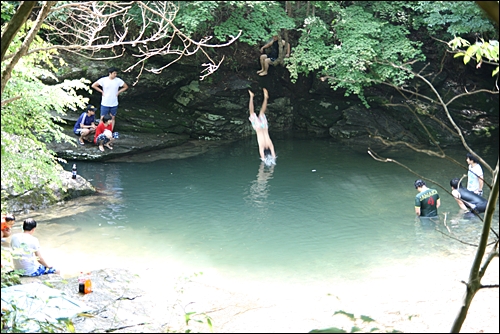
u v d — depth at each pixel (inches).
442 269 296.8
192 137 660.7
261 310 235.8
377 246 334.3
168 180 481.4
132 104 648.4
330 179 489.4
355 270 298.4
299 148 618.2
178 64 658.2
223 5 634.2
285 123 716.7
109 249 326.6
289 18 619.8
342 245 336.8
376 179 489.7
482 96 696.4
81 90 609.9
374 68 617.6
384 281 281.4
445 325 222.5
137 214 392.8
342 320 227.0
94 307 230.1
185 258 315.6
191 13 574.6
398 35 633.6
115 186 459.8
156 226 369.1
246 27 603.5
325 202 423.2
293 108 724.0
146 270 282.8
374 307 243.4
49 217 381.1
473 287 137.1
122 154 554.6
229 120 672.4
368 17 626.8
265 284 279.9
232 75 695.1
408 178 492.7
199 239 346.6
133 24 613.9
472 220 378.0
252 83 697.6
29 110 297.3
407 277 286.4
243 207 411.2
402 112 673.6
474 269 136.3
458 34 663.1
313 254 322.3
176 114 666.8
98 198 426.9
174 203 418.9
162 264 305.3
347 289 271.1
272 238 349.1
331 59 599.8
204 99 665.6
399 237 348.5
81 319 217.5
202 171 514.6
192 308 235.6
